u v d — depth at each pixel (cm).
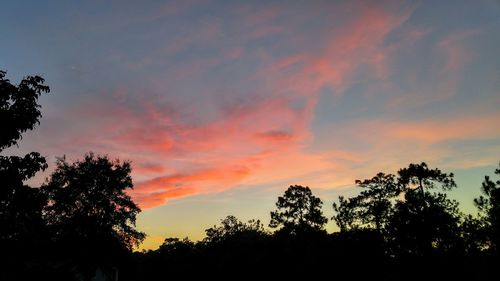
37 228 1738
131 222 4116
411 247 4241
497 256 3431
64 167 4000
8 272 1599
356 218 5591
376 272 4478
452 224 4097
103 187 4012
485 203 3466
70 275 1812
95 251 3572
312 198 6462
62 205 3716
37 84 1686
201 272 7638
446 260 3956
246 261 6300
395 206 4631
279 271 5519
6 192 1584
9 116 1600
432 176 4503
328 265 4672
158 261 8381
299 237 5856
